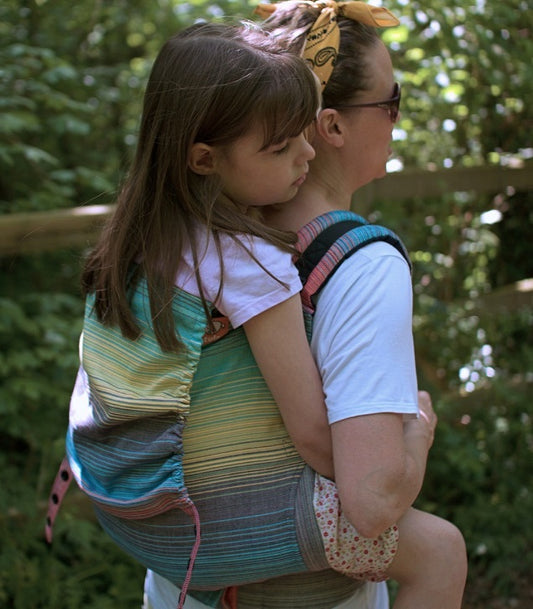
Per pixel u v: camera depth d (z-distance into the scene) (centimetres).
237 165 121
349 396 119
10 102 340
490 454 373
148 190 125
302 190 139
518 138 412
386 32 367
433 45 372
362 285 123
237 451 126
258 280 119
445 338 389
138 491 125
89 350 129
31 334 317
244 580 128
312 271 127
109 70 429
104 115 434
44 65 399
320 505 123
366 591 145
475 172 392
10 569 271
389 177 370
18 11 422
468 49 368
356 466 118
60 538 297
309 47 132
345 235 128
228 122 117
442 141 411
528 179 404
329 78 134
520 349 413
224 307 121
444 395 378
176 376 122
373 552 124
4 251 300
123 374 125
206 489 126
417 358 386
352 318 122
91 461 130
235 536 125
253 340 122
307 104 119
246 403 127
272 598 136
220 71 117
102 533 296
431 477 356
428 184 380
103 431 127
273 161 121
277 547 124
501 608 323
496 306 398
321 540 122
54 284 359
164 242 123
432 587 129
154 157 125
